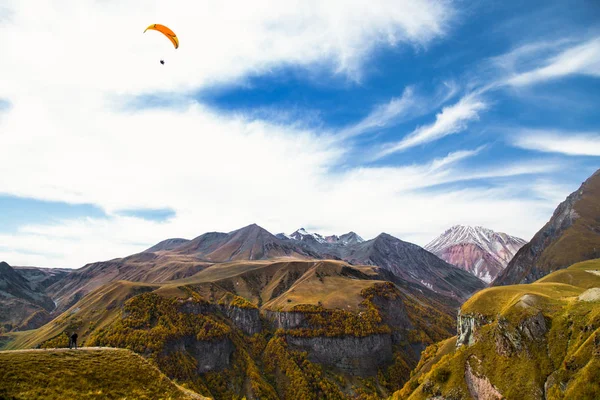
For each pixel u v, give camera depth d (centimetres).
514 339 12550
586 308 11444
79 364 6062
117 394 5712
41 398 4994
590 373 8912
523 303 13462
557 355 10962
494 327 13838
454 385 13512
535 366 11300
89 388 5591
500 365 12419
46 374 5506
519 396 10862
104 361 6412
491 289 17325
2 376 5106
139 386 6138
